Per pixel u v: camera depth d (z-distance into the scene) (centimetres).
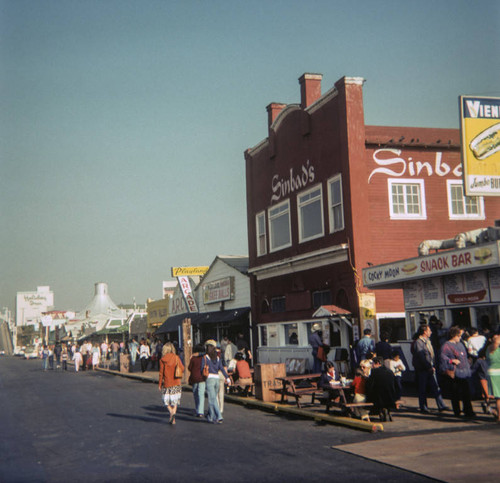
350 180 2209
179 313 4475
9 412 1822
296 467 892
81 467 966
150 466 944
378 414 1259
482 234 1862
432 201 2328
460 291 1652
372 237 2227
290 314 2672
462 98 1803
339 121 2286
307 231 2547
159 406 1772
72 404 1934
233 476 855
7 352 18850
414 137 2334
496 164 1808
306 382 1731
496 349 1178
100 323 7812
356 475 825
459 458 877
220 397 1474
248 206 3119
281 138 2770
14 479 903
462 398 1236
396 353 1418
